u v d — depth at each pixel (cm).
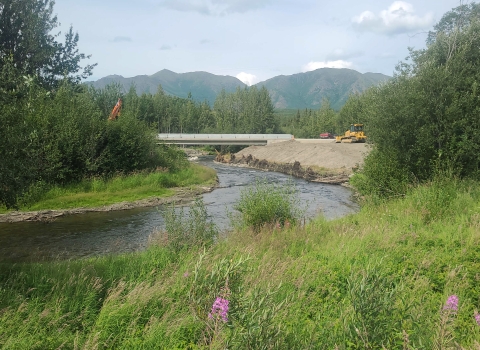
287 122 13412
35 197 2216
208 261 760
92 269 831
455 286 650
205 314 445
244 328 390
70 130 2655
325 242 1064
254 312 396
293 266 809
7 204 936
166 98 11888
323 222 1381
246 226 1289
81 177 2725
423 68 1780
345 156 4634
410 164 1761
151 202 2398
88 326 599
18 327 571
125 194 2569
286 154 5862
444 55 1925
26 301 657
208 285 453
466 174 1652
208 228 1213
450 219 1132
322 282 719
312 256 902
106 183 2750
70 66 2470
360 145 5338
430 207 1235
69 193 2458
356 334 437
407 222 1153
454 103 1634
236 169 5303
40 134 2342
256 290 453
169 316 599
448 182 1478
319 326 529
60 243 1490
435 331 459
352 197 2611
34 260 1232
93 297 674
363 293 448
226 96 11531
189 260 841
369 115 2005
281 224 1302
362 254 859
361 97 7694
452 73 1748
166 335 545
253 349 372
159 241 1040
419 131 1698
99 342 539
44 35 2191
